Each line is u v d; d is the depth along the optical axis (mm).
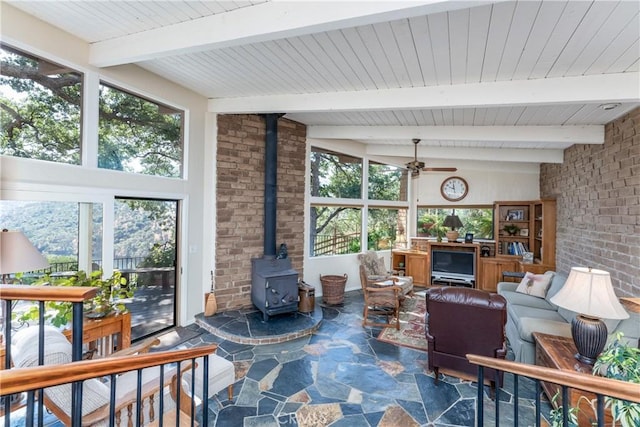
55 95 2898
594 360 2311
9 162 2588
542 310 3828
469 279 6547
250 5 2279
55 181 2879
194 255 4398
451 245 6699
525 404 2658
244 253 4801
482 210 7152
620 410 1385
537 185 6695
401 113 4156
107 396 1889
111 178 3365
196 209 4414
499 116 3939
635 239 3156
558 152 5316
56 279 2707
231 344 3760
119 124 3508
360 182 6746
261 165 4949
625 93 2709
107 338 2893
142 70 3609
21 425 2314
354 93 3625
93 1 2334
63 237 3010
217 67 3250
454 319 2842
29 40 2605
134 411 2043
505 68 2773
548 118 3844
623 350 1622
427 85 3291
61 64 2885
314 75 3256
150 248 3938
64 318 2457
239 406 2592
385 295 4551
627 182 3332
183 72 3469
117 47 2904
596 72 2740
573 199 4836
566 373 1212
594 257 4098
